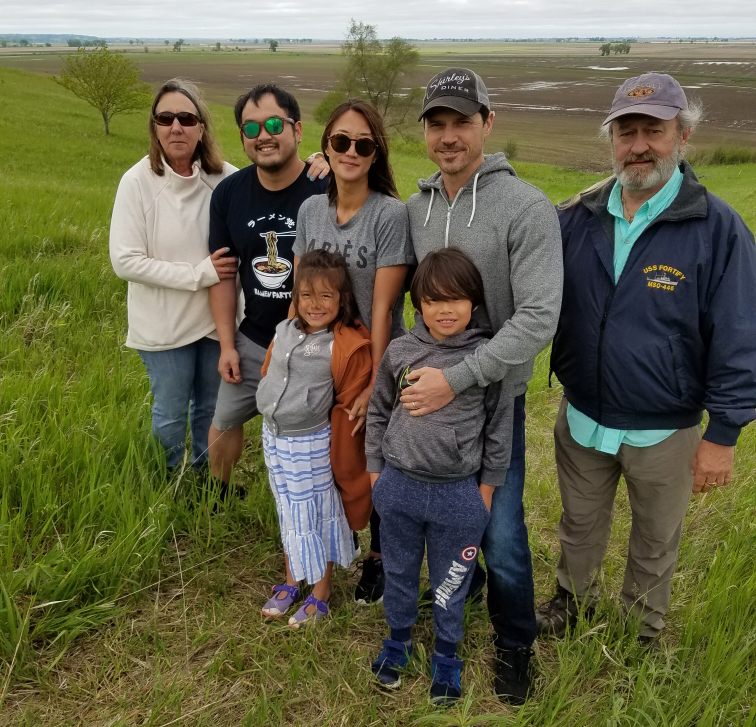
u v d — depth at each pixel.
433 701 2.37
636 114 2.19
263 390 2.68
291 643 2.59
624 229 2.38
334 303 2.58
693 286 2.25
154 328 3.26
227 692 2.36
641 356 2.35
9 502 2.99
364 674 2.46
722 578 2.89
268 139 2.78
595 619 2.78
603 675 2.57
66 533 2.88
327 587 2.83
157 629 2.59
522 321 2.18
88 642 2.52
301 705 2.35
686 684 2.37
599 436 2.57
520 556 2.46
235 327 3.33
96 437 3.41
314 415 2.63
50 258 6.49
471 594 2.95
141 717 2.23
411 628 2.67
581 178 37.22
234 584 2.93
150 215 3.16
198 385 3.61
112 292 5.91
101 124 28.98
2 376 4.09
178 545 3.08
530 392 5.43
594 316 2.43
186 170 3.27
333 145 2.42
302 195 2.97
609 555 3.39
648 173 2.23
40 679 2.29
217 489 3.30
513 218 2.22
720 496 3.76
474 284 2.22
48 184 12.43
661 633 2.81
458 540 2.33
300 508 2.68
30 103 30.02
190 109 3.05
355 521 2.79
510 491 2.44
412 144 45.66
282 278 3.05
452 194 2.38
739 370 2.21
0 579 2.42
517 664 2.52
